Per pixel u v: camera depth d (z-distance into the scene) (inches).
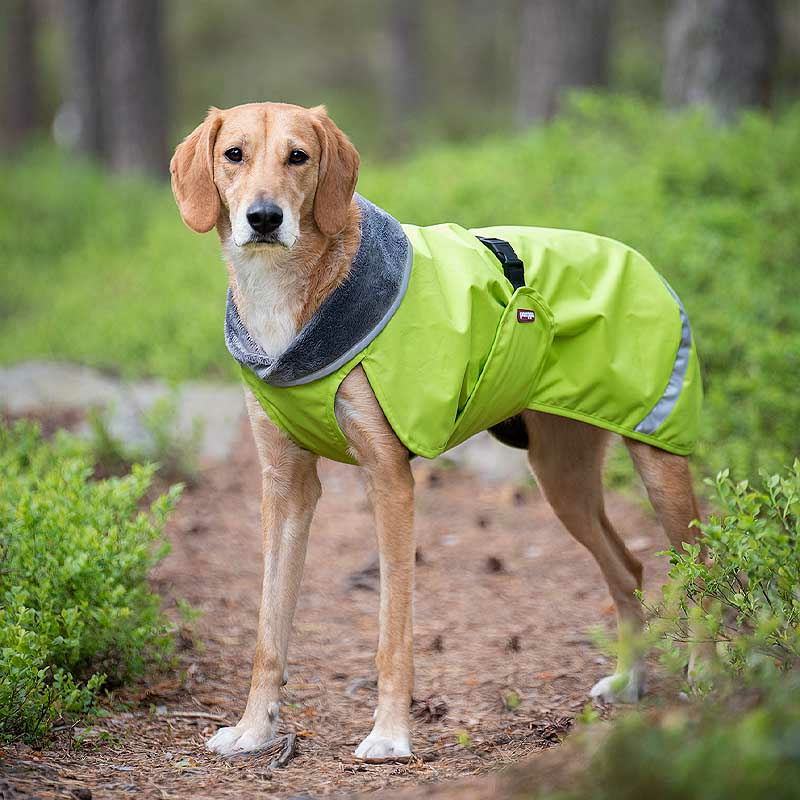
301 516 193.6
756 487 258.8
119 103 936.9
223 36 1539.1
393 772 169.3
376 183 573.0
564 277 203.9
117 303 557.0
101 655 211.0
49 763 166.2
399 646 182.2
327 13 1572.3
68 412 392.5
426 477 355.9
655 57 1167.6
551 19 735.7
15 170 866.1
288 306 184.2
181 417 396.2
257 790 159.2
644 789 105.7
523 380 195.8
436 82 1512.1
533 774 130.0
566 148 522.0
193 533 311.9
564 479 221.0
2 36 1318.9
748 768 102.1
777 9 539.2
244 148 187.3
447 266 191.2
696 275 371.9
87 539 207.8
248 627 251.4
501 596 271.6
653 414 205.0
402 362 181.0
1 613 190.4
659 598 237.0
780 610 162.4
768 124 477.7
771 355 309.4
